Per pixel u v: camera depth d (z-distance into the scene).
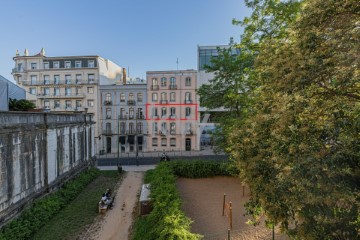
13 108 17.47
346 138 4.84
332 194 4.64
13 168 10.86
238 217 11.32
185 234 7.25
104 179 20.27
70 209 13.44
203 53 35.72
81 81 37.62
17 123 11.27
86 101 37.72
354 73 5.29
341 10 5.69
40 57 38.62
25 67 39.06
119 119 37.12
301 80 6.00
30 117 12.55
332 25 5.97
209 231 9.92
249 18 12.59
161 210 9.20
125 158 32.19
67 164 17.33
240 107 15.97
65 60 38.44
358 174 4.91
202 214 11.70
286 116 5.77
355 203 4.68
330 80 6.10
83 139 20.97
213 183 17.22
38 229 10.80
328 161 4.78
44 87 38.47
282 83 6.54
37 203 12.46
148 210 12.01
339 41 5.58
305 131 5.44
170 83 36.41
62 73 38.19
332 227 4.97
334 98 5.69
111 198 14.32
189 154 33.88
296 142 5.43
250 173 7.25
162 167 17.41
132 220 12.18
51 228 11.09
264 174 6.73
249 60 14.48
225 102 16.48
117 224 11.71
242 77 14.95
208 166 18.69
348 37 5.45
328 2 5.71
